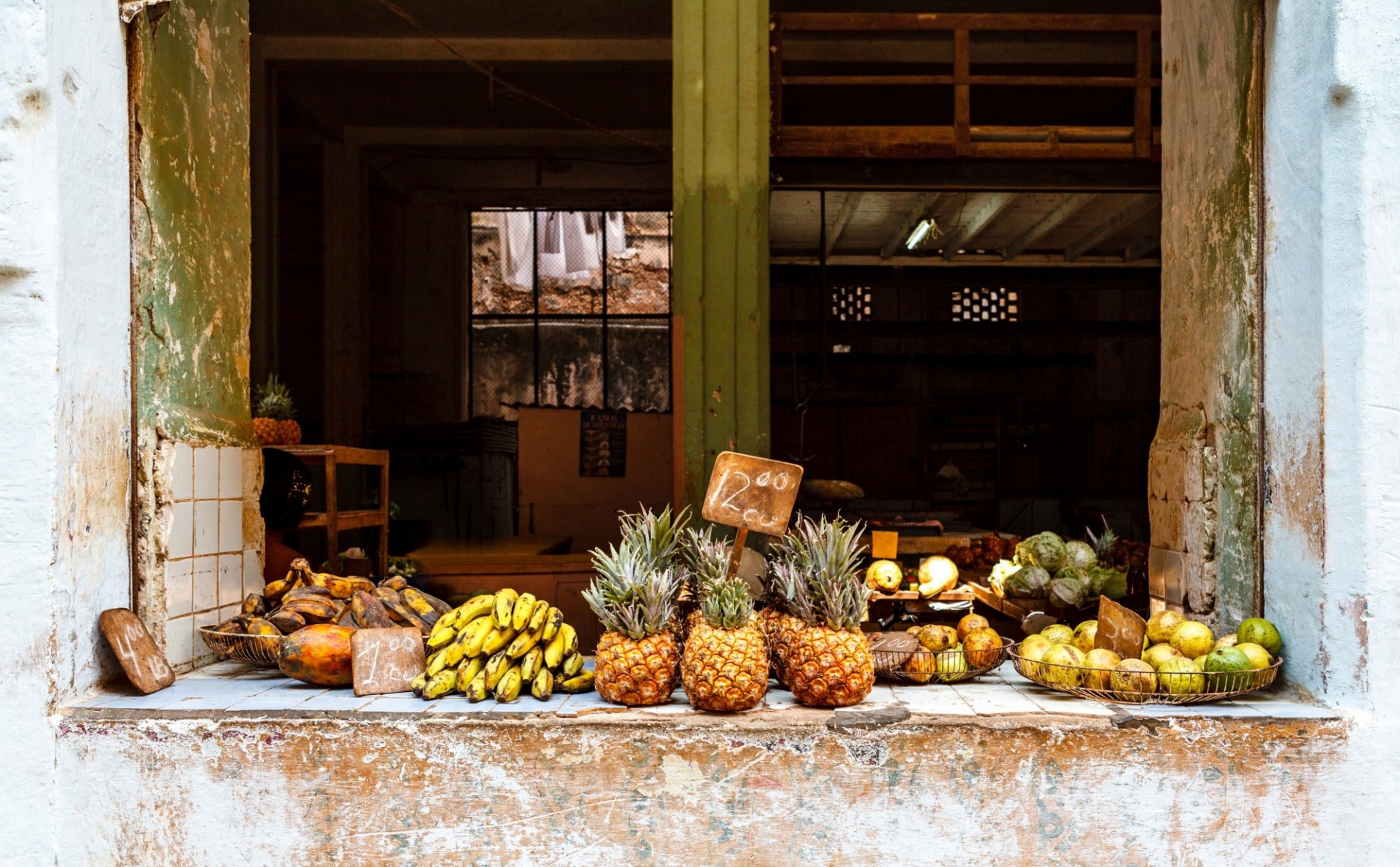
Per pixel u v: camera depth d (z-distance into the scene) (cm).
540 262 1312
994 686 293
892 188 527
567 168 1173
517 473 1124
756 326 412
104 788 257
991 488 1266
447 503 1067
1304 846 253
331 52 852
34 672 256
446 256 1245
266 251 871
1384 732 252
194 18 325
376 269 1233
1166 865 253
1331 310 263
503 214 1303
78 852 257
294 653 282
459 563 741
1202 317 325
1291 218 278
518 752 253
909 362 1259
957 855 253
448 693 279
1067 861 253
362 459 512
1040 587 427
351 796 255
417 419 1236
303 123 1023
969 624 302
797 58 770
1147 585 455
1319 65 265
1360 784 253
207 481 321
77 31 266
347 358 1068
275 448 385
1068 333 1263
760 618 284
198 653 314
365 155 1099
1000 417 1259
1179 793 253
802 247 848
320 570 470
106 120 279
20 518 255
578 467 1134
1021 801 253
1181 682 262
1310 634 269
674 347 418
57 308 256
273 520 380
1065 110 868
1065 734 252
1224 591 310
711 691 253
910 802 253
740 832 253
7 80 249
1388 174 259
